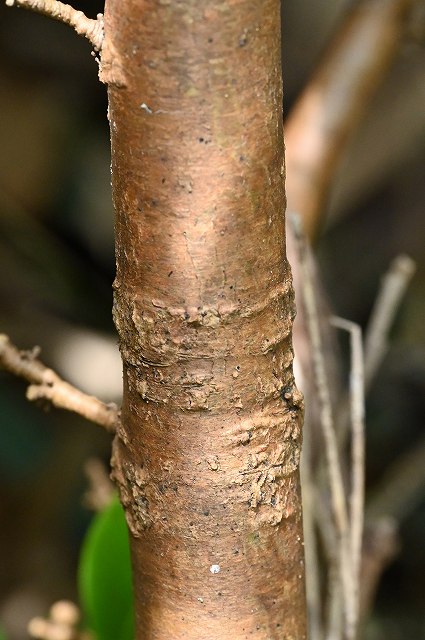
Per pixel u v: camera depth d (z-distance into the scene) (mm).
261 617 454
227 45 413
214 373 435
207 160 421
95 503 613
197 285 429
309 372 578
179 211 424
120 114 421
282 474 446
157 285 430
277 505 447
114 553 537
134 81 417
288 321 439
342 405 599
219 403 437
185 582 451
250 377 437
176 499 445
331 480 531
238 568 449
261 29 415
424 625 922
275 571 452
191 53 413
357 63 664
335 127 657
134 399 443
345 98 660
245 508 444
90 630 587
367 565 626
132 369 440
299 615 461
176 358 434
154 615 459
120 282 437
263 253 430
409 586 951
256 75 417
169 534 448
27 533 961
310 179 645
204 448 440
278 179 428
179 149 420
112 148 427
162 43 413
